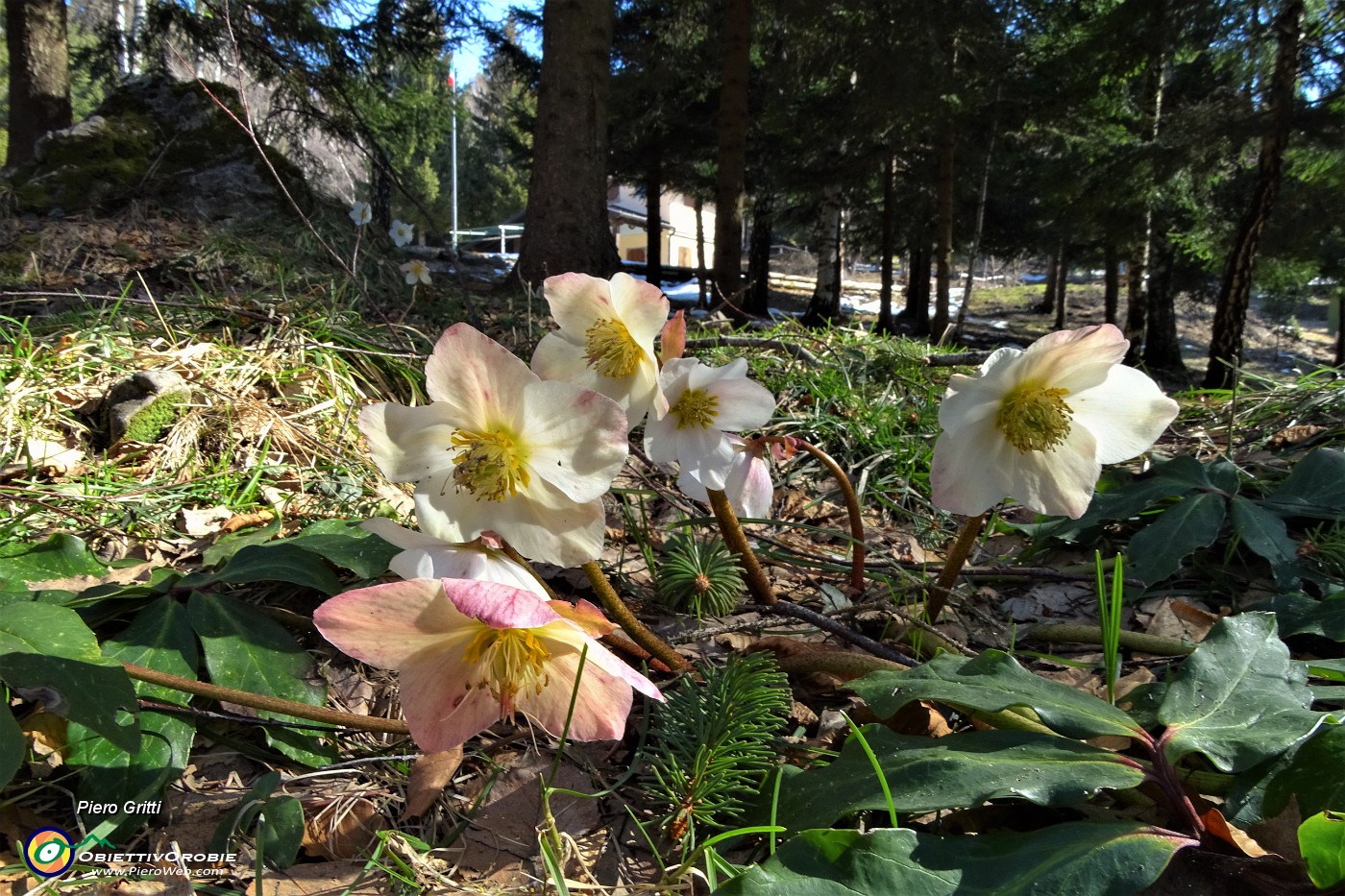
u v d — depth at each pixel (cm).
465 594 21
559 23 135
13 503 42
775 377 77
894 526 56
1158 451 61
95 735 28
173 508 45
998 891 21
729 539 38
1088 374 29
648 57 292
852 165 295
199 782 29
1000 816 27
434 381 24
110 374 56
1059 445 30
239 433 52
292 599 38
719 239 199
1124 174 224
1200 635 39
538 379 24
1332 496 44
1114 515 45
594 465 24
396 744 31
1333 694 26
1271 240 219
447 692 24
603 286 31
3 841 26
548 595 25
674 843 27
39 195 112
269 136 198
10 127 202
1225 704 25
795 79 239
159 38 193
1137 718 28
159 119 125
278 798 26
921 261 394
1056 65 228
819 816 24
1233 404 67
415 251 176
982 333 446
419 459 25
